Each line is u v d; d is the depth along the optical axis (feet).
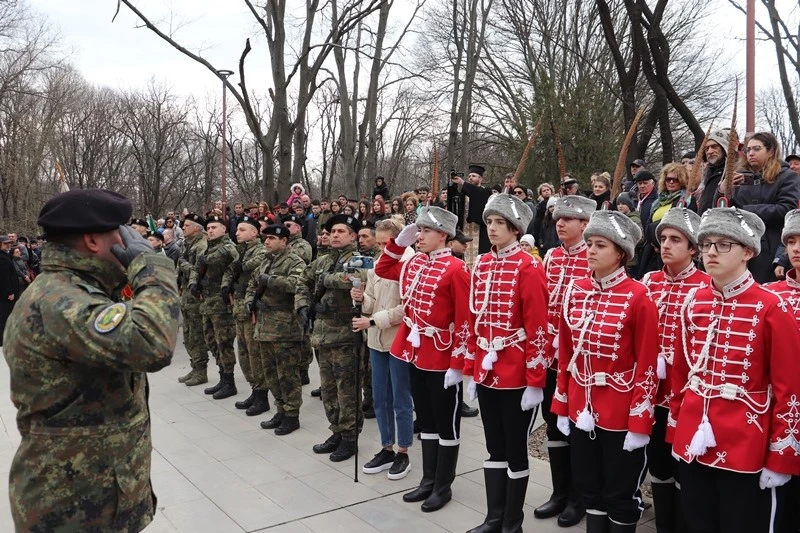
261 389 21.76
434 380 14.14
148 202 114.42
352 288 16.47
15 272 35.76
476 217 25.52
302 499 14.80
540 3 78.28
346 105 63.41
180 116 117.19
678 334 10.52
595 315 11.27
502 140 76.48
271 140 47.44
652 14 36.35
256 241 22.40
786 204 14.79
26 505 7.23
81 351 6.95
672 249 11.94
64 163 106.52
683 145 73.56
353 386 17.42
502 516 12.85
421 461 17.25
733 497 9.39
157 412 21.95
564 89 60.75
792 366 9.10
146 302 7.22
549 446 14.02
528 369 12.35
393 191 111.75
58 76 104.73
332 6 57.31
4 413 21.83
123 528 7.57
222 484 15.70
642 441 10.55
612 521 11.05
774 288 12.01
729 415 9.45
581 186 53.72
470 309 13.28
